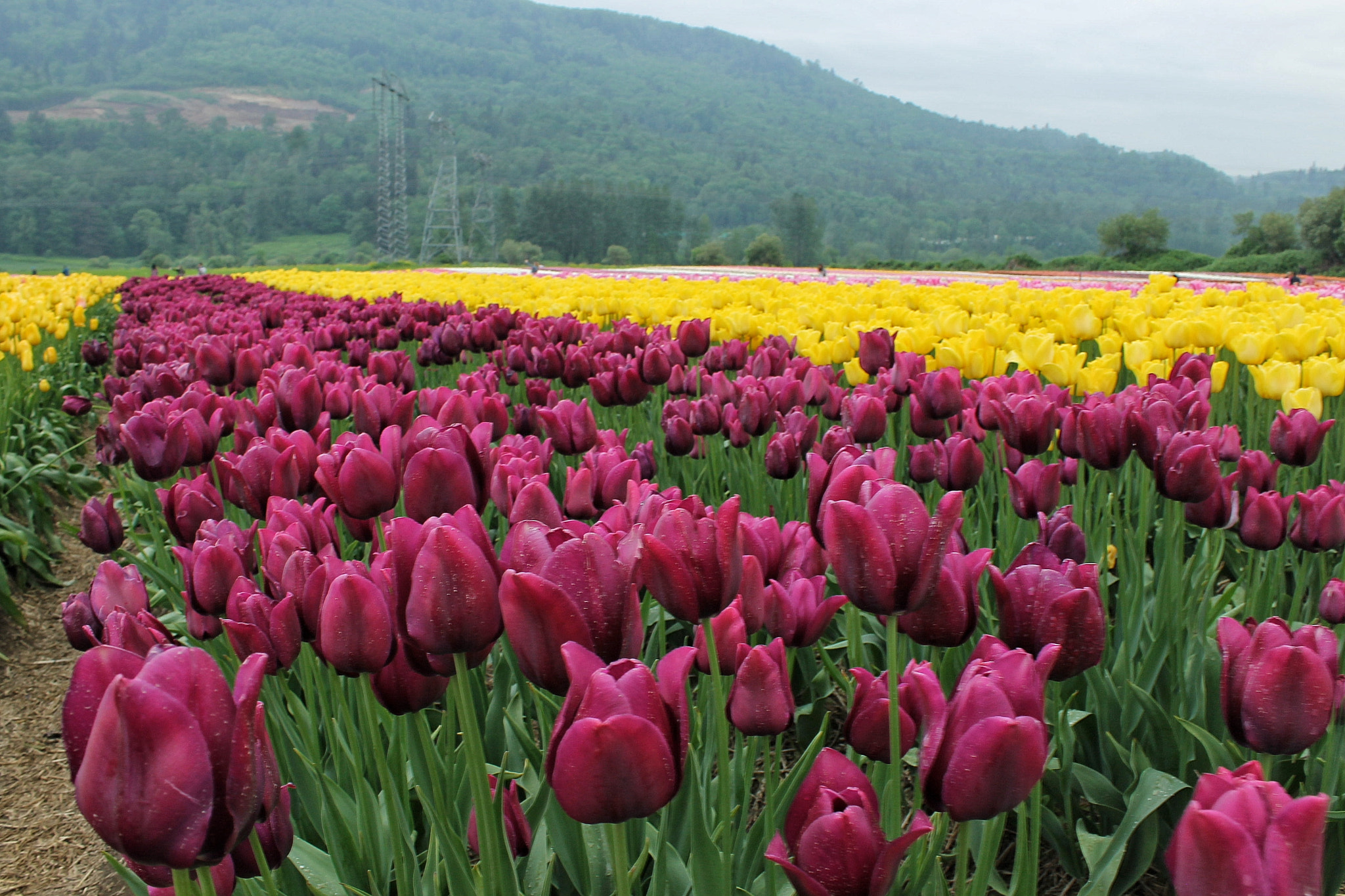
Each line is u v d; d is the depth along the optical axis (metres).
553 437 3.49
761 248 127.06
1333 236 70.62
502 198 193.12
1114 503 4.10
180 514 2.61
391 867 2.56
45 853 3.65
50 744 4.46
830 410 4.59
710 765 2.63
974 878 1.85
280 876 2.31
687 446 4.14
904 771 3.07
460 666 1.63
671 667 1.36
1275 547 2.83
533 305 10.93
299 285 20.48
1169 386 3.51
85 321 14.43
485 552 1.58
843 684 3.04
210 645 2.78
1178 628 3.08
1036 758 1.33
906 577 1.56
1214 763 2.59
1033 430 3.24
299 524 2.21
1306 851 1.11
